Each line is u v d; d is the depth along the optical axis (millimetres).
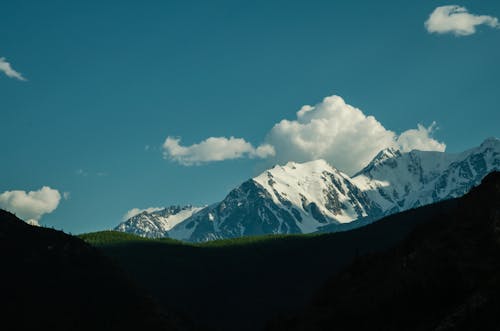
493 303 114812
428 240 142625
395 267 144625
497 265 126250
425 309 127812
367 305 139375
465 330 113250
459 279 127938
